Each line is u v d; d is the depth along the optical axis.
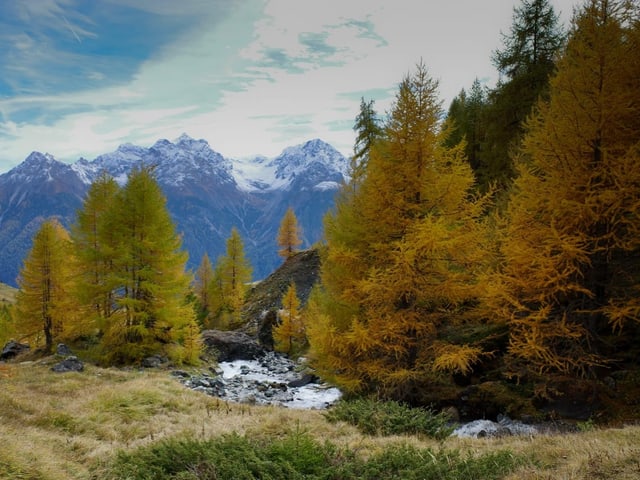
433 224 13.09
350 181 19.61
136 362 25.66
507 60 23.98
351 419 11.55
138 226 26.61
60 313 32.72
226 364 32.28
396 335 14.12
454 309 15.21
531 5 23.05
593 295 11.43
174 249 27.14
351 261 15.67
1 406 11.77
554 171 12.31
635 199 10.96
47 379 18.02
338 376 15.51
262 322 43.97
